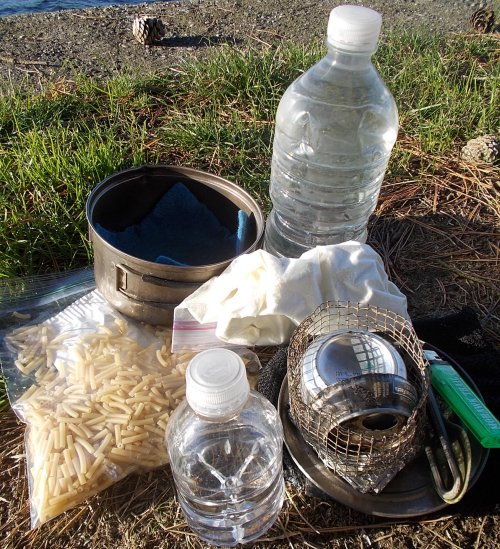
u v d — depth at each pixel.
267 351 0.40
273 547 0.31
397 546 0.31
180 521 0.32
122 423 0.33
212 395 0.25
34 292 0.41
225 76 0.65
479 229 0.51
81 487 0.31
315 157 0.44
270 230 0.48
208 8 0.87
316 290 0.35
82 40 0.76
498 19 0.85
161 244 0.43
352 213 0.46
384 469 0.30
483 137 0.57
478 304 0.44
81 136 0.56
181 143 0.56
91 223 0.36
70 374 0.35
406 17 0.88
